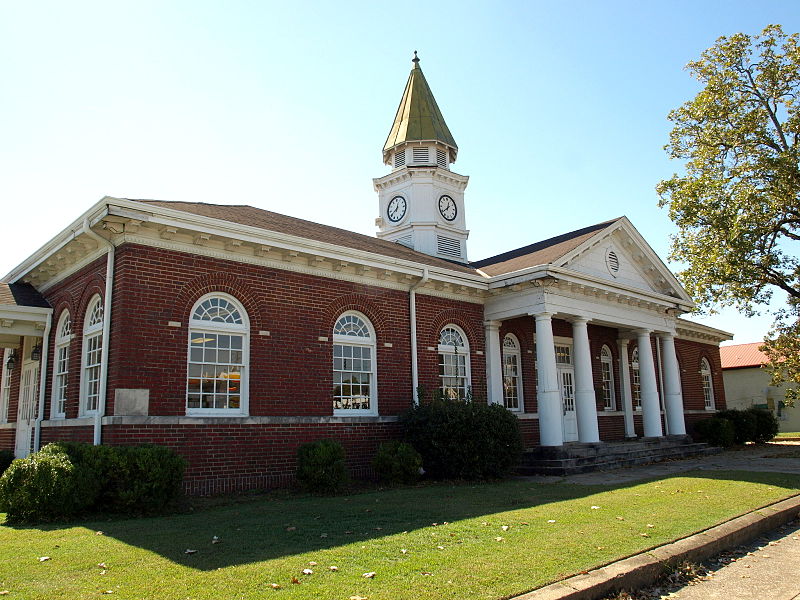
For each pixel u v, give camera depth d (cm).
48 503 955
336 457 1327
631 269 2262
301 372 1470
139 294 1230
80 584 582
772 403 4466
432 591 560
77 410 1336
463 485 1420
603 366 2503
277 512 1010
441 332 1880
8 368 1867
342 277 1611
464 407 1587
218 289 1359
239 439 1321
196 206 1533
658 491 1227
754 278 2453
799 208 2333
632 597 626
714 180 2442
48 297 1630
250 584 576
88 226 1237
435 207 2505
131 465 1041
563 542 756
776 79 2312
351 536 795
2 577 611
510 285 1906
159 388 1225
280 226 1630
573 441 2175
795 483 1341
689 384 3078
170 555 692
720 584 682
